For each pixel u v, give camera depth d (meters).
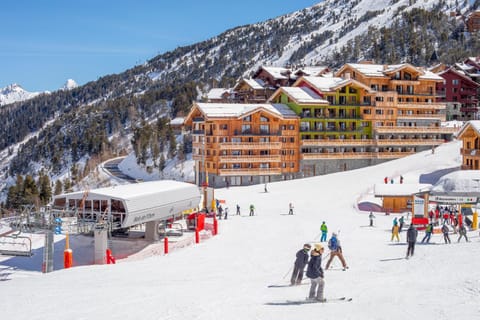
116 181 144.25
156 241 51.53
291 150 107.31
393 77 116.62
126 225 43.94
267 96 139.62
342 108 111.19
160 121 179.25
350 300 19.27
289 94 108.75
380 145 111.44
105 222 43.00
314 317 16.56
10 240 54.09
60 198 46.38
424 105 117.06
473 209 58.56
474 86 151.38
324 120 108.75
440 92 150.88
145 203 46.25
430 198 52.53
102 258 42.69
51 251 42.19
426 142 114.75
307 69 157.88
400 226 49.38
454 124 123.56
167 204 49.97
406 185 65.94
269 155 103.12
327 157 107.88
